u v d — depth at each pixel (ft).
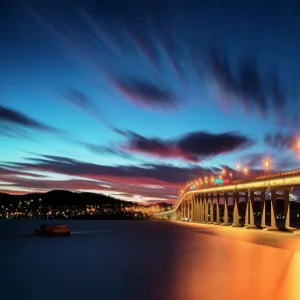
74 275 110.93
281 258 144.05
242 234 321.73
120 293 84.02
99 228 529.45
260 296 77.71
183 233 355.15
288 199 365.40
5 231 461.78
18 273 116.88
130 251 182.39
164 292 83.25
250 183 416.05
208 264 127.75
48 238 312.71
